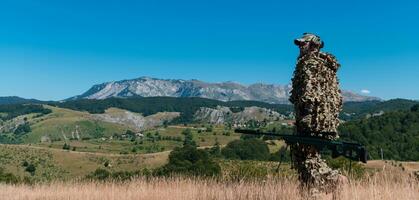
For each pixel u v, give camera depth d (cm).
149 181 1190
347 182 771
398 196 712
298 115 805
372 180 777
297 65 810
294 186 845
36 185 1505
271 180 903
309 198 757
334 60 801
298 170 802
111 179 1361
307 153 782
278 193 819
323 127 781
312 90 780
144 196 1034
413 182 771
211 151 7806
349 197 717
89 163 16725
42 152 17925
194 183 1050
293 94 817
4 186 1642
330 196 749
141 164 15625
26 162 15850
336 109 798
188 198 948
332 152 734
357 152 703
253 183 933
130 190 1117
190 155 3600
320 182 766
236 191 902
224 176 1108
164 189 1069
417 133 7512
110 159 16912
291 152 811
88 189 1245
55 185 1421
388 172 830
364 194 723
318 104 781
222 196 905
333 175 769
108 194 1119
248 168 1115
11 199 1345
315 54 799
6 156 16750
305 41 801
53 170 15988
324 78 788
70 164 16862
